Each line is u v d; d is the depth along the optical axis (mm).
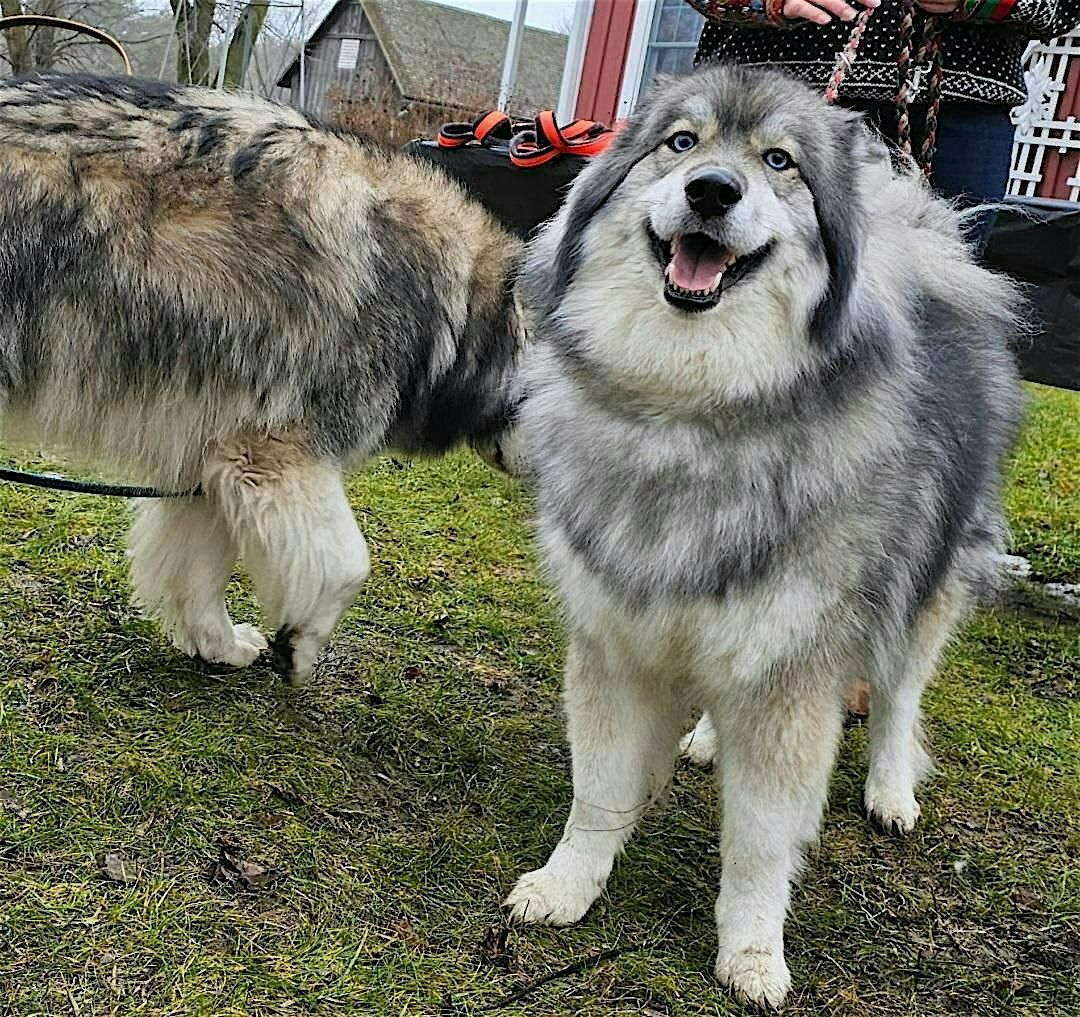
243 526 2830
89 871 2273
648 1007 2139
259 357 2707
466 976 2146
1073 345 4312
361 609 3717
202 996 1995
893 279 2229
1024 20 2916
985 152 3203
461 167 4273
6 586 3445
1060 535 5129
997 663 4035
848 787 3066
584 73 10711
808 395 2004
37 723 2760
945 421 2322
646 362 2008
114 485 3162
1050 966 2432
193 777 2631
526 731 3117
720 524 2012
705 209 1895
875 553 2068
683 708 2340
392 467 5156
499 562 4309
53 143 2514
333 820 2582
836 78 2473
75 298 2555
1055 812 3062
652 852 2635
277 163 2736
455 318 3084
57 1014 1918
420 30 17531
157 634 3316
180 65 12070
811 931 2445
